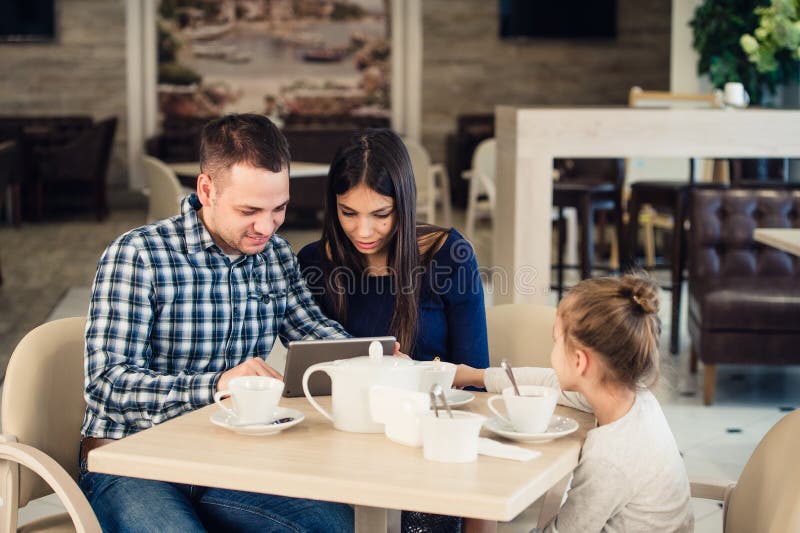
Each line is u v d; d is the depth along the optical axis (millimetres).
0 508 1979
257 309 2285
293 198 9367
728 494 1910
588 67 12383
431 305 2447
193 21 12156
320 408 1828
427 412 1675
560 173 6906
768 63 5672
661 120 4633
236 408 1787
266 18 12242
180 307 2166
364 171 2248
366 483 1490
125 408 2016
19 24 11875
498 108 5113
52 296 6953
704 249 4988
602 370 1782
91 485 2039
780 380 5004
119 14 12031
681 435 4059
